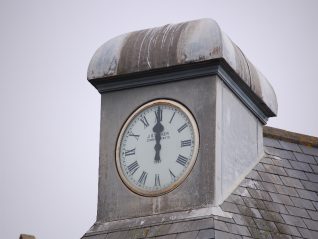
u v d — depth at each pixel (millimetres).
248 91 28453
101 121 28141
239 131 28234
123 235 26938
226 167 27406
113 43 28328
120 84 28156
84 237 27328
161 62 27609
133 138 27734
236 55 27812
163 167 27281
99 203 27625
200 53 27297
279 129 30156
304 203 28406
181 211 26797
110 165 27750
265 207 27656
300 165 29531
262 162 29031
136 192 27312
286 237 27141
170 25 28078
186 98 27562
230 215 26734
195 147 27125
